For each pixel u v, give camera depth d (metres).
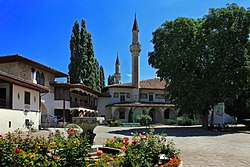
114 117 52.75
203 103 30.20
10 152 6.23
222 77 29.39
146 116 48.69
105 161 6.59
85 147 6.43
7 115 22.44
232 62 29.41
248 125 32.47
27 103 27.20
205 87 29.81
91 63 52.34
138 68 55.03
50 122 34.69
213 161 10.84
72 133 9.77
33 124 26.16
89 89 43.41
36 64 32.22
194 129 32.22
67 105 39.75
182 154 12.69
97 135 23.33
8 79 22.23
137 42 55.34
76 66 51.25
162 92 56.66
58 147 7.40
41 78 35.28
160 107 53.22
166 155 9.14
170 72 32.69
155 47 37.31
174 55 31.70
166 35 34.38
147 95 56.25
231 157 11.90
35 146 8.02
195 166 9.77
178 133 25.98
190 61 31.20
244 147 15.60
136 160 7.07
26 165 5.88
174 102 33.66
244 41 29.52
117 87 54.75
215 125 33.94
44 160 5.96
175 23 33.19
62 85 37.78
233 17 29.55
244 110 40.31
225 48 29.05
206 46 31.23
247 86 30.31
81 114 42.84
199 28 31.77
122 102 53.84
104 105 54.44
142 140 8.77
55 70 36.25
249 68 28.73
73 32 52.81
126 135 23.47
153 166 8.07
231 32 29.11
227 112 42.66
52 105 37.75
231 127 36.41
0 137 9.01
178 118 49.06
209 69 30.19
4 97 24.17
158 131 28.67
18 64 30.44
